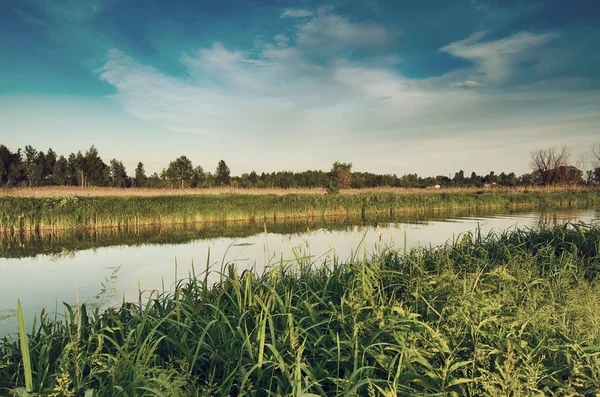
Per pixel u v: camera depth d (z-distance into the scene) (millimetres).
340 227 20125
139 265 11039
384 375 3180
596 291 4328
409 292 4641
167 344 3840
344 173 55250
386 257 7207
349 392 2588
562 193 40562
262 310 3977
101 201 23484
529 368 2602
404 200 31688
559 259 6301
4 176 54281
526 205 36219
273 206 26422
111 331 3973
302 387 2922
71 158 61094
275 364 3041
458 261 6867
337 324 3967
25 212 19734
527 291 4414
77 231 19797
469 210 31969
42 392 2754
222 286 5180
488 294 4324
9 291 8406
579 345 3041
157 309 4801
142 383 2949
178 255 12375
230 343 3701
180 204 24500
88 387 3055
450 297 3957
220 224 22859
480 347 3021
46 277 9781
